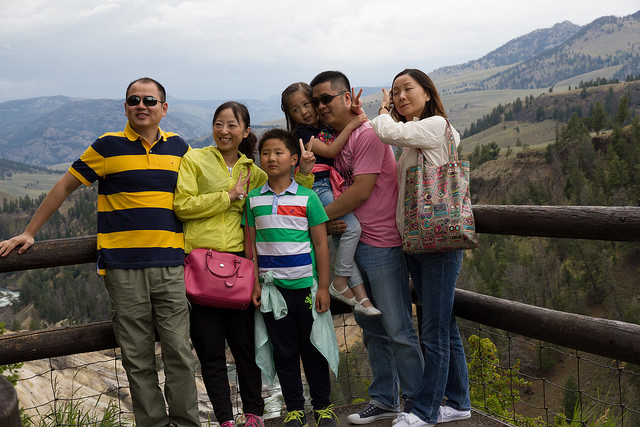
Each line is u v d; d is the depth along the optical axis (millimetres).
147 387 2564
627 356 2113
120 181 2578
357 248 2812
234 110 2748
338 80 2785
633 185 91500
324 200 2855
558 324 2385
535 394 45094
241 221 2809
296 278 2672
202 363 2709
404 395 2795
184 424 2549
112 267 2539
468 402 2857
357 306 2777
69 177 2568
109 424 3094
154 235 2562
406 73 2676
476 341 5168
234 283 2588
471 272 77688
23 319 119875
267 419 2961
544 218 2334
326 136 2895
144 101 2568
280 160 2650
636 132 105938
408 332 2764
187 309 2594
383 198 2770
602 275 68062
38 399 11695
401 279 2783
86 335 2729
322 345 2676
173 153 2703
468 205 2479
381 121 2537
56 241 2637
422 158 2568
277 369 2762
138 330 2561
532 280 74250
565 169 108000
